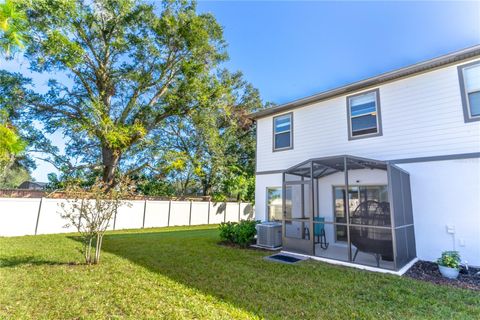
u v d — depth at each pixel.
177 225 16.30
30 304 3.77
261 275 5.34
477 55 6.50
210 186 22.64
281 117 10.74
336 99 9.11
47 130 15.49
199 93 17.91
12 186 17.23
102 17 15.74
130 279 4.95
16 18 2.16
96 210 6.37
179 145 22.25
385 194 7.90
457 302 4.04
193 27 16.78
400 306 3.88
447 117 6.79
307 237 8.39
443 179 6.67
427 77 7.23
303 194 9.46
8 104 13.80
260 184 11.02
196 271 5.57
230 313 3.58
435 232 6.61
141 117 17.81
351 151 8.52
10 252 7.10
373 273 5.56
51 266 5.77
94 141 16.81
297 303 3.96
